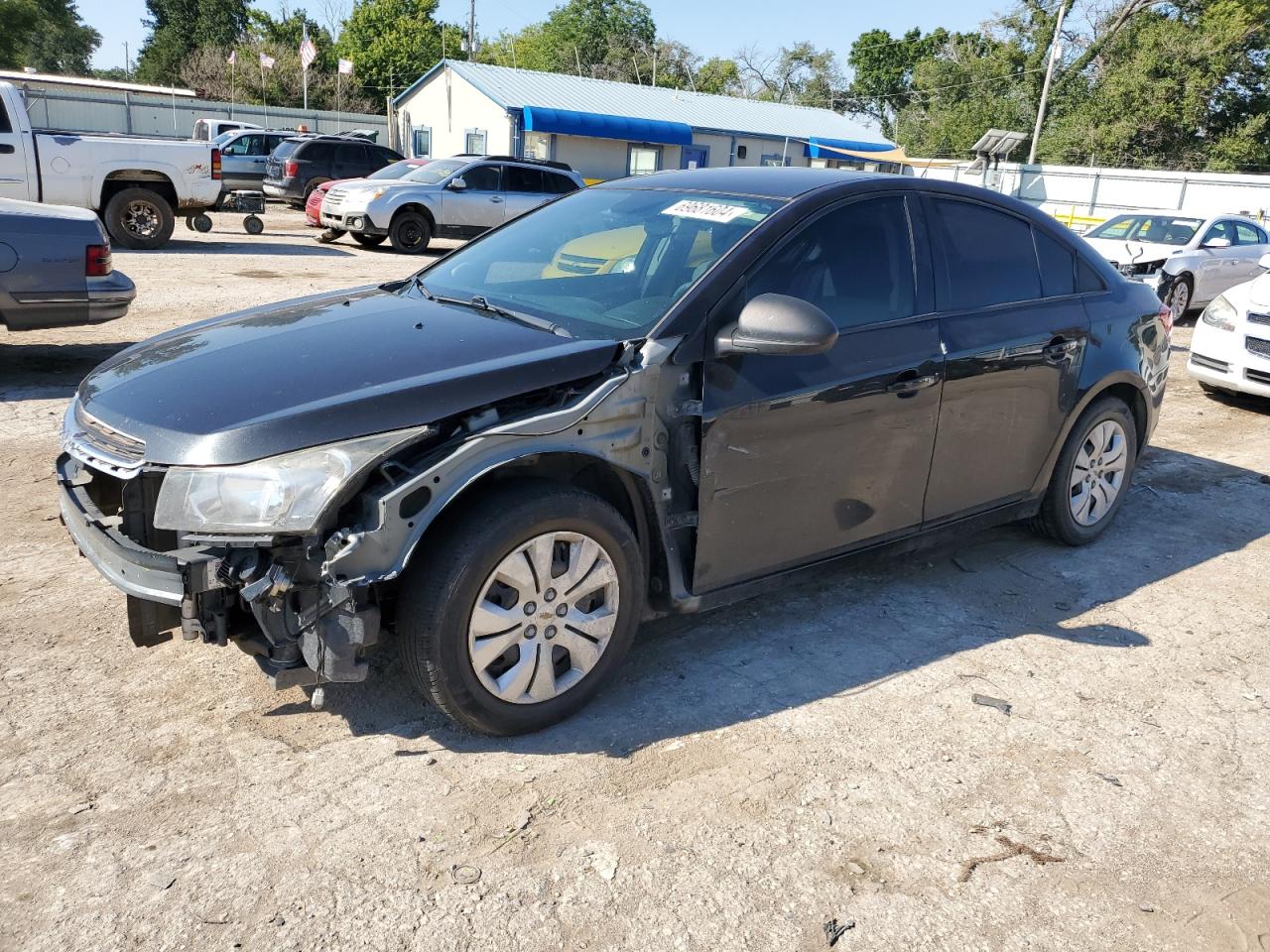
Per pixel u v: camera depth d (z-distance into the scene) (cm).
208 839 263
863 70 6750
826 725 332
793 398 344
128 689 330
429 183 1766
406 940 233
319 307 379
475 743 310
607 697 342
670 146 3503
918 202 405
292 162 2273
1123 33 4519
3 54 5788
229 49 5572
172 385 301
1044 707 351
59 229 686
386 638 367
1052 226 464
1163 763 322
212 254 1484
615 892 252
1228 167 4125
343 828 270
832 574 423
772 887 257
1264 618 435
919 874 265
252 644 280
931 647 392
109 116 3459
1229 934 251
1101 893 262
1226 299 855
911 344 382
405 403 280
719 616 409
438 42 5606
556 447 295
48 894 241
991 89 5103
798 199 371
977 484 428
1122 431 496
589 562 310
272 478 264
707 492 332
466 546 281
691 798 290
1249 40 4075
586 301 354
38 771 286
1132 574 476
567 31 6712
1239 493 618
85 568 420
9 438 590
